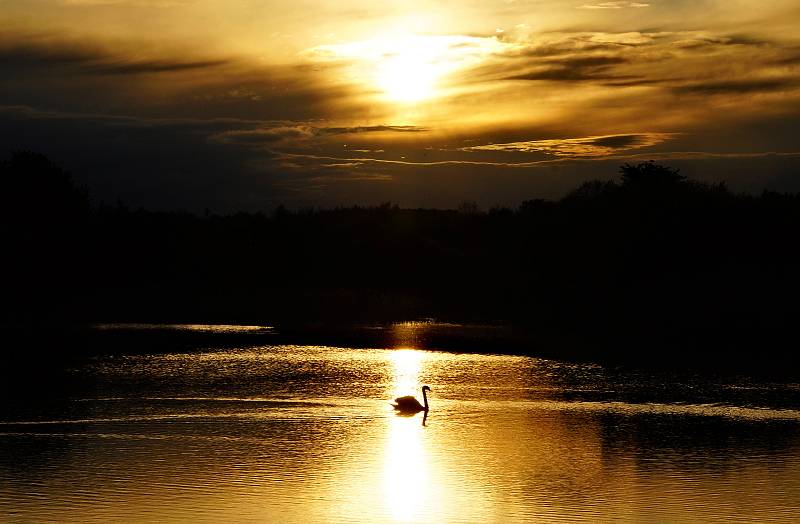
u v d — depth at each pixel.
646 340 88.44
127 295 121.94
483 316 107.94
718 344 85.50
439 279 130.62
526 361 74.25
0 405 53.84
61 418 50.41
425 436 46.81
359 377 64.75
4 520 32.78
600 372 68.88
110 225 141.12
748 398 58.53
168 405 54.09
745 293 104.31
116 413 51.75
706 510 34.91
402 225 172.12
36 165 139.25
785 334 91.88
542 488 37.78
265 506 34.66
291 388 59.97
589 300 109.25
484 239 163.50
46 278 123.44
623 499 36.00
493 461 42.03
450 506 34.97
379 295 122.56
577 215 128.75
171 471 39.56
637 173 132.12
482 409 54.16
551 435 47.41
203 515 33.62
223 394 57.75
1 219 131.12
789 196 126.31
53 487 37.06
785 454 43.72
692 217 115.50
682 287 107.31
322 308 114.19
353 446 44.50
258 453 42.84
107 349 80.00
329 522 33.06
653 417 52.31
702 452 44.12
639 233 114.56
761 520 33.66
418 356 76.50
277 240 151.12
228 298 121.00
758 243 111.62
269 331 95.50
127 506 34.41
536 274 121.88
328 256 145.62
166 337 89.62
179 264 136.50
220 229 157.00
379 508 34.78
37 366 69.25
